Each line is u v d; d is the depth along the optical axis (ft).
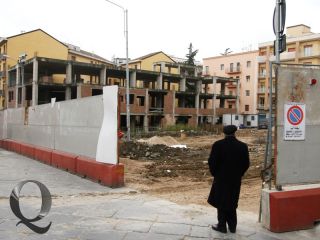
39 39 209.15
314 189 22.82
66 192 33.42
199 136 155.43
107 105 38.29
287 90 21.93
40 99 185.06
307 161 22.76
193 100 235.40
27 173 45.24
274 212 21.80
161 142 104.73
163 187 38.29
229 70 279.49
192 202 30.27
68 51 223.51
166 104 204.03
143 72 200.34
